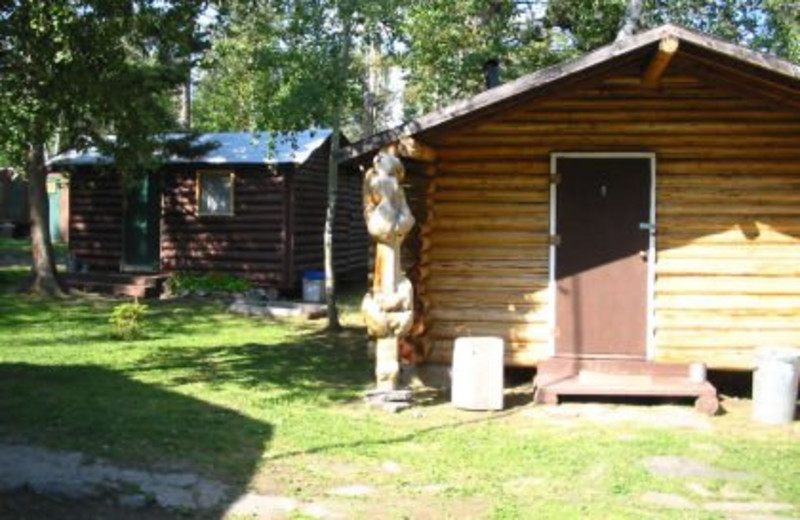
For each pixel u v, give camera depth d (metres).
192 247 20.92
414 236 10.60
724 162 10.34
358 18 13.87
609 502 6.41
